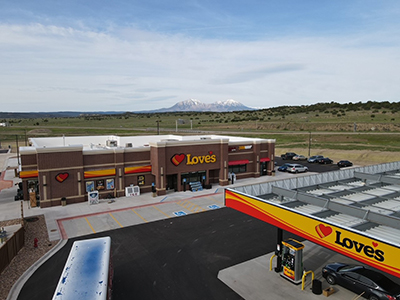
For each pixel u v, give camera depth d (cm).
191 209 3000
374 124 12131
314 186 2128
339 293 1555
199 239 2273
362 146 8256
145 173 3591
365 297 1488
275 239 2272
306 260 1917
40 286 1650
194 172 3772
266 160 4622
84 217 2766
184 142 3625
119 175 3400
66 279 1290
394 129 11325
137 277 1741
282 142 9519
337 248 1240
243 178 4456
